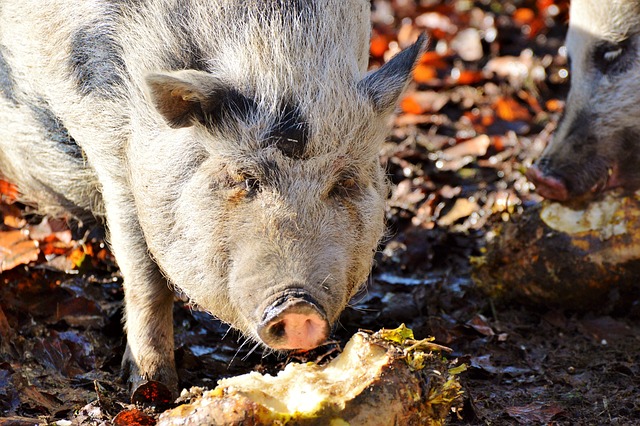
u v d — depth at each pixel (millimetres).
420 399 5648
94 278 9180
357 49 6914
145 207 6621
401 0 18078
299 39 6492
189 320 8500
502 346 8273
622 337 8414
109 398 7008
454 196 11141
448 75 14867
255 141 6215
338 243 6211
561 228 8609
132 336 7285
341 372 5812
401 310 8820
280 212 6102
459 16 17141
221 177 6281
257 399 5617
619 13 9336
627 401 7312
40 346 7711
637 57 9344
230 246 6211
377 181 6820
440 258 10008
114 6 6844
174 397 7254
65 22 6996
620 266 8438
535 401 7332
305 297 5820
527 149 12430
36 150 7777
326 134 6211
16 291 8422
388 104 6492
